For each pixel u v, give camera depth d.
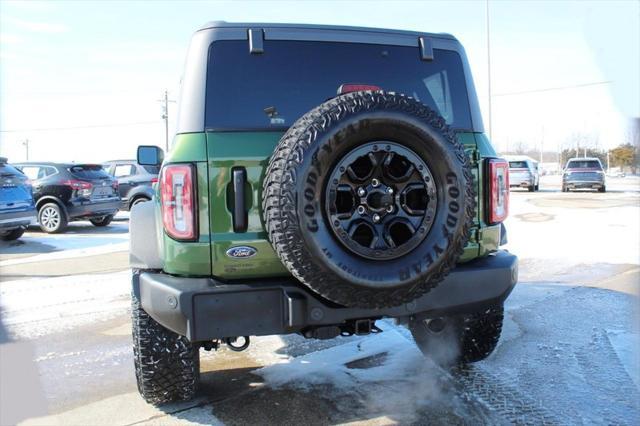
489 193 3.39
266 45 3.12
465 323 3.95
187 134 2.92
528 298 6.09
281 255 2.60
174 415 3.41
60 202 13.27
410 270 2.65
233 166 2.86
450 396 3.62
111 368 4.30
